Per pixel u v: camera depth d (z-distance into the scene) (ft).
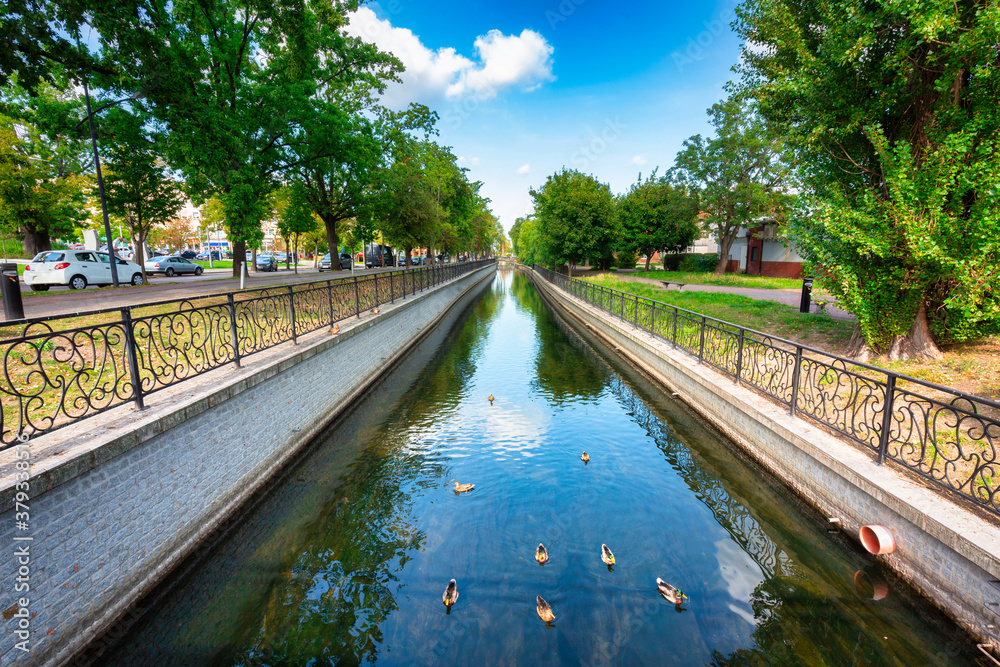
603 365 39.55
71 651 10.25
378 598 12.67
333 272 89.45
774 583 12.92
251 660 10.71
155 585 12.89
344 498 18.15
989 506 10.52
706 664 10.25
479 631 11.41
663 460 20.93
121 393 16.25
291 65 47.67
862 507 13.43
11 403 15.23
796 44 23.99
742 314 40.09
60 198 64.13
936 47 19.20
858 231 19.52
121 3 27.71
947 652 10.28
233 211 40.93
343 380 29.04
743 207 84.74
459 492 18.39
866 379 14.52
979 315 17.43
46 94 52.60
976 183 17.35
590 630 11.36
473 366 39.83
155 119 41.04
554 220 96.94
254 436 18.61
